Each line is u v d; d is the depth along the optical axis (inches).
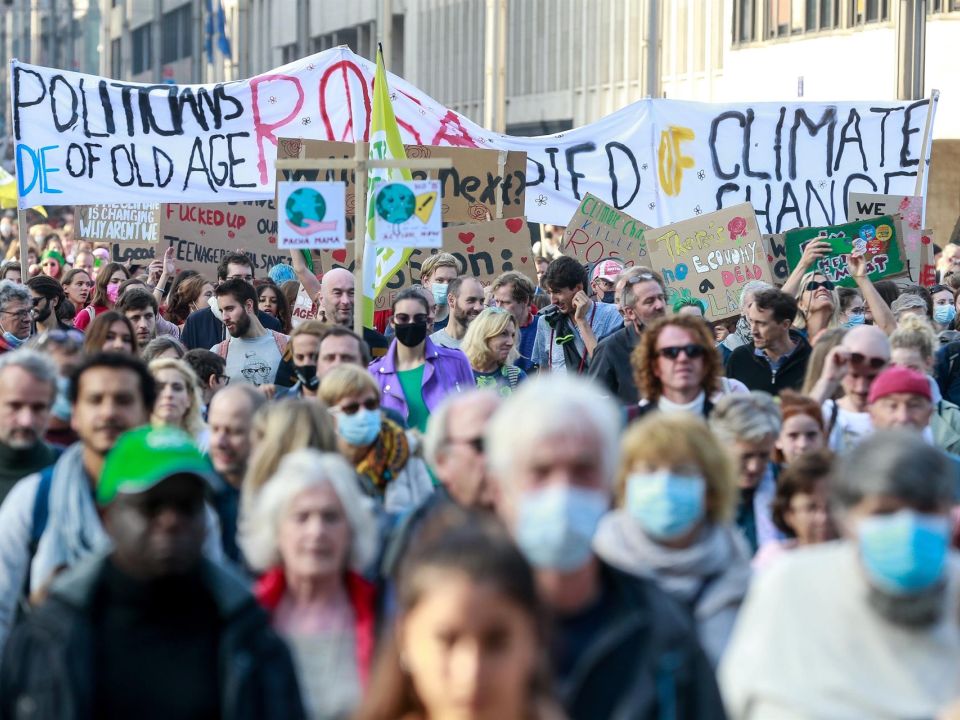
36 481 454.6
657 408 590.2
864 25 2657.5
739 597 387.5
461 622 267.4
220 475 522.3
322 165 770.2
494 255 1168.8
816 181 1307.8
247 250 1422.2
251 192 1203.9
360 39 4909.0
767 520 513.0
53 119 1175.0
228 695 339.6
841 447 620.1
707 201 1301.7
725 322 1042.7
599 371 800.3
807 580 339.9
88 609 345.4
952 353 864.3
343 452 542.0
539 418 322.0
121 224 1582.2
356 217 772.0
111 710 342.6
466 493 421.7
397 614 282.7
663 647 313.9
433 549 274.7
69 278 1220.5
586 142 1290.6
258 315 1012.5
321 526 386.3
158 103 1192.8
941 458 328.5
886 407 551.5
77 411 469.1
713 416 519.2
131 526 344.5
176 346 770.8
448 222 1228.5
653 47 2015.3
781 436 548.7
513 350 818.2
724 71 3085.6
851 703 329.7
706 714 313.4
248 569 447.5
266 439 462.6
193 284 1154.7
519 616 269.9
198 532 349.4
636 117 1290.6
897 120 1307.8
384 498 542.6
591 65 3814.0
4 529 449.1
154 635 346.0
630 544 394.3
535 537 316.5
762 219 1306.6
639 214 1294.3
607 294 1141.1
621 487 399.5
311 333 713.6
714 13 3221.0
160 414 604.7
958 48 2439.7
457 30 4382.4
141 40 7219.5
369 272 882.8
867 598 332.8
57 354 619.8
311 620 392.2
